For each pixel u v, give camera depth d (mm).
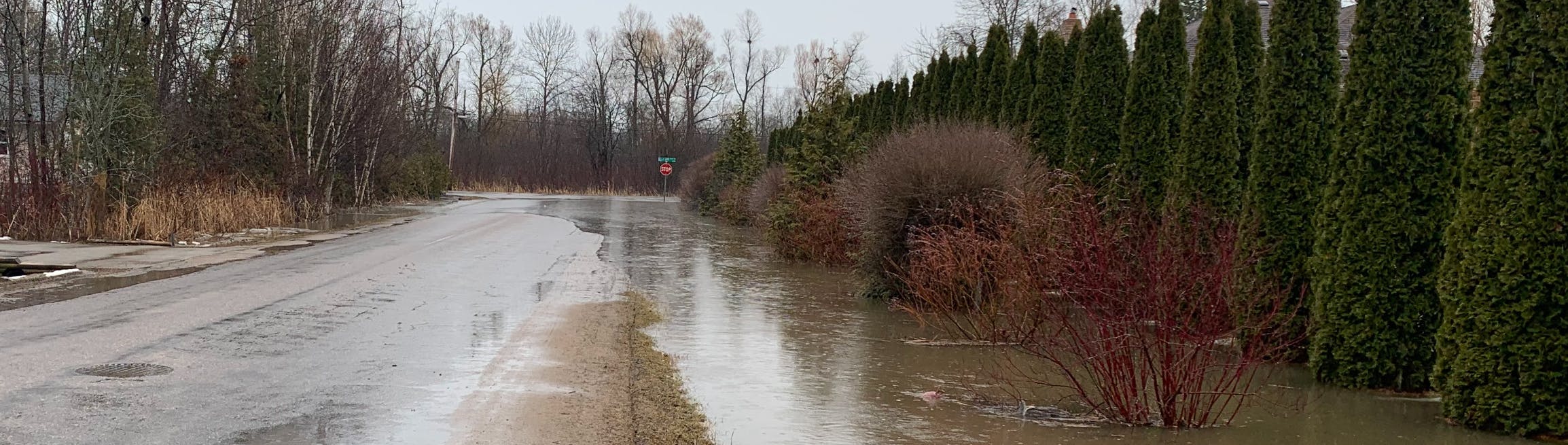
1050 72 17047
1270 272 9758
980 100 20188
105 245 19984
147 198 21984
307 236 24625
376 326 10711
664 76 76188
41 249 18688
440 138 74188
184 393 7262
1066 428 7270
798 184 21250
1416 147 8273
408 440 6344
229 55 32438
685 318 12336
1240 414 7789
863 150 19969
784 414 7531
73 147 21453
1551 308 6781
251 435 6262
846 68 57625
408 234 25609
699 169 46594
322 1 34062
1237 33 12156
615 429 6832
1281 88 10047
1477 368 7141
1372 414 7777
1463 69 8297
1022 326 10141
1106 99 15453
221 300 12273
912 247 13266
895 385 8680
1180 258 7797
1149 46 13789
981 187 13078
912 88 25344
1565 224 6688
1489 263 6996
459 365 8789
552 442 6422
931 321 12305
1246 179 11680
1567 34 6668
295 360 8672
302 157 32594
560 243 23812
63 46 23500
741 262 20000
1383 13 8445
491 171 72562
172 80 30203
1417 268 8297
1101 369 7711
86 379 7586
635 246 23734
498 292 14109
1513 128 6891
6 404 6719
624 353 9727
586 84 76938
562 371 8695
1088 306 8062
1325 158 9930
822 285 16203
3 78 26812
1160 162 13570
